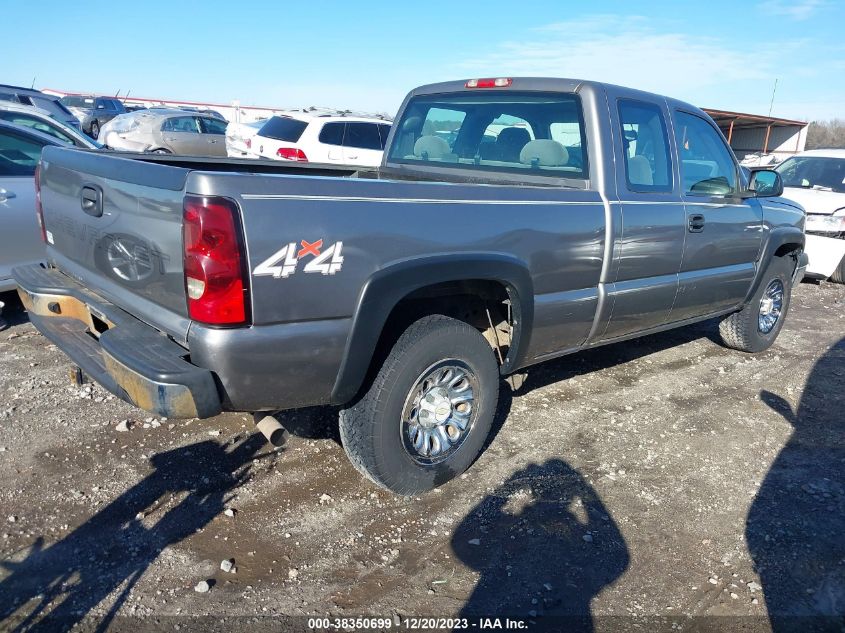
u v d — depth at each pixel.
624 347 6.07
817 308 8.28
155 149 15.44
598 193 3.93
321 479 3.55
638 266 4.23
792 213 5.98
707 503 3.56
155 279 2.81
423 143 4.92
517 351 3.69
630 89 4.28
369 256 2.86
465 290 3.47
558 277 3.73
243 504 3.29
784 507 3.57
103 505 3.20
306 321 2.74
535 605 2.75
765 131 31.88
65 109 14.19
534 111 4.27
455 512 3.34
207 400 2.61
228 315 2.55
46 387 4.38
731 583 2.96
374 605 2.70
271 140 12.10
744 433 4.43
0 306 5.38
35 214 5.64
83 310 3.44
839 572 3.07
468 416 3.56
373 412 3.14
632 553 3.11
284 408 2.89
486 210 3.30
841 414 4.84
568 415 4.52
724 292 5.25
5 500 3.18
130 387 2.65
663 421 4.52
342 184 2.79
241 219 2.52
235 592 2.72
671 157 4.50
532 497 3.51
